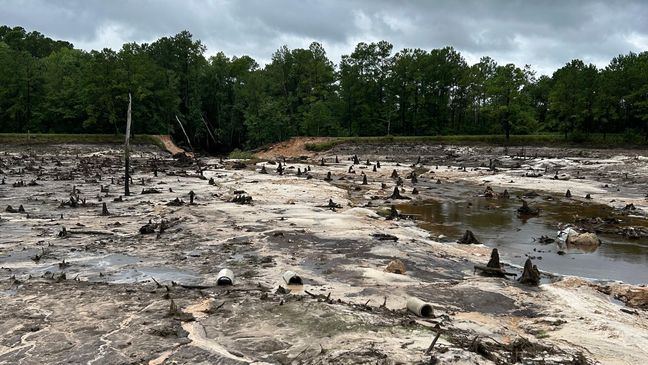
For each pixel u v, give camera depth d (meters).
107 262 16.31
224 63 104.50
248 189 35.66
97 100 84.69
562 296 13.48
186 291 12.96
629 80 78.75
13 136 73.25
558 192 36.91
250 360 8.88
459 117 104.62
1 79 82.88
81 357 9.01
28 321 10.68
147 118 89.50
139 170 50.78
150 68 89.38
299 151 80.00
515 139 79.56
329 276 14.95
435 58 97.00
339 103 99.56
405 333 9.77
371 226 23.11
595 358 9.48
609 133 84.31
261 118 92.12
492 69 108.94
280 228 21.98
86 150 73.69
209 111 104.62
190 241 19.45
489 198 34.00
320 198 32.09
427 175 48.41
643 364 9.29
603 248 20.44
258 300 11.96
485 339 9.99
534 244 21.19
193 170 51.84
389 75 98.44
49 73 90.56
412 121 98.69
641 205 30.81
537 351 9.51
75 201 28.14
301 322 10.42
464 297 13.14
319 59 102.88
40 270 15.25
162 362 8.80
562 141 76.69
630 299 13.66
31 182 37.50
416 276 15.26
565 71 91.75
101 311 11.28
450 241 21.38
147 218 24.34
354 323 10.23
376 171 51.66
